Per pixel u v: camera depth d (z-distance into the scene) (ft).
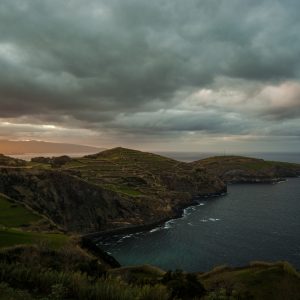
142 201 528.63
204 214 542.98
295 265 288.10
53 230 316.40
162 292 55.88
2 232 164.14
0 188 437.99
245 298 97.55
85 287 52.03
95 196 496.23
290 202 652.48
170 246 362.12
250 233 407.85
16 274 56.85
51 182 475.31
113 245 380.99
